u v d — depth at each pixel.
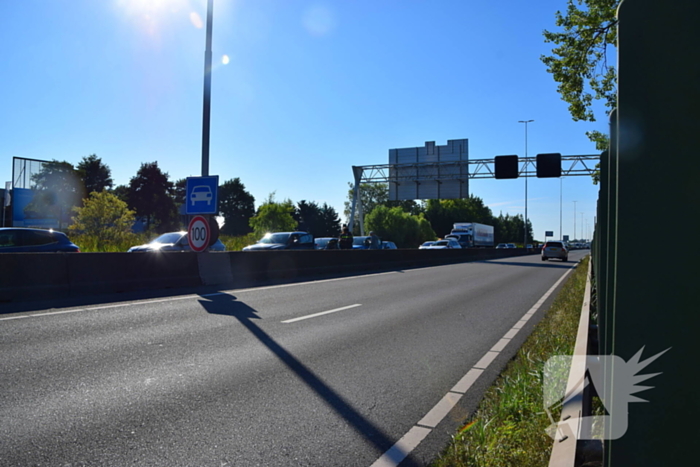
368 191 113.94
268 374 5.27
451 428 3.94
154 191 80.44
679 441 1.37
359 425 3.97
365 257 21.91
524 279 18.42
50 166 61.00
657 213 1.38
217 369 5.40
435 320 8.95
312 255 18.20
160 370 5.29
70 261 10.37
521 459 3.16
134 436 3.62
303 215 99.12
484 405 4.41
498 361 6.06
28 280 9.62
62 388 4.62
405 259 26.03
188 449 3.43
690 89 1.35
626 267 1.42
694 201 1.34
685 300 1.35
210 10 15.60
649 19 1.40
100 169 83.44
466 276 19.42
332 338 7.16
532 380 4.69
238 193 101.12
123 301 9.81
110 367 5.32
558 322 8.18
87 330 7.04
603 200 4.77
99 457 3.27
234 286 13.36
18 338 6.46
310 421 4.02
